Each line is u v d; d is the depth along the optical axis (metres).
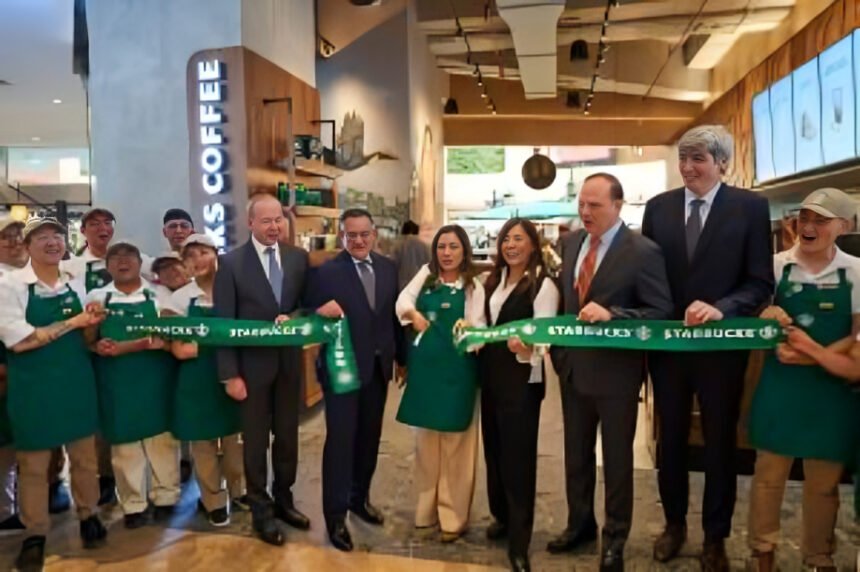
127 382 3.58
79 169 16.05
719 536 3.07
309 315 3.45
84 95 11.16
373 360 3.48
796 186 8.50
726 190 3.01
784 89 8.86
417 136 10.91
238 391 3.42
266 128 6.23
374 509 3.77
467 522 3.59
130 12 5.98
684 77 14.97
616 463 2.98
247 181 5.85
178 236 4.69
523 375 3.06
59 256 3.35
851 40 6.68
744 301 2.87
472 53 13.58
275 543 3.48
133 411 3.59
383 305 3.52
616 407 2.97
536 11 8.66
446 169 18.81
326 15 9.96
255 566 3.27
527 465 3.10
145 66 5.98
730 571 3.08
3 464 3.75
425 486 3.61
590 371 2.98
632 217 17.78
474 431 3.51
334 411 3.39
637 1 9.77
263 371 3.45
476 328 3.12
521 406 3.07
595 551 3.37
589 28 11.21
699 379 3.04
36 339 3.24
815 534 2.93
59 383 3.31
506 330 3.03
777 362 2.86
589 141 17.05
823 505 2.89
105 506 4.02
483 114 16.66
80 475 3.48
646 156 18.03
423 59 11.72
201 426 3.64
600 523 3.69
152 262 4.25
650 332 2.86
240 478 3.93
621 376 2.96
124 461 3.66
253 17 6.15
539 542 3.48
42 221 3.40
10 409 3.30
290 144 6.24
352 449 3.45
